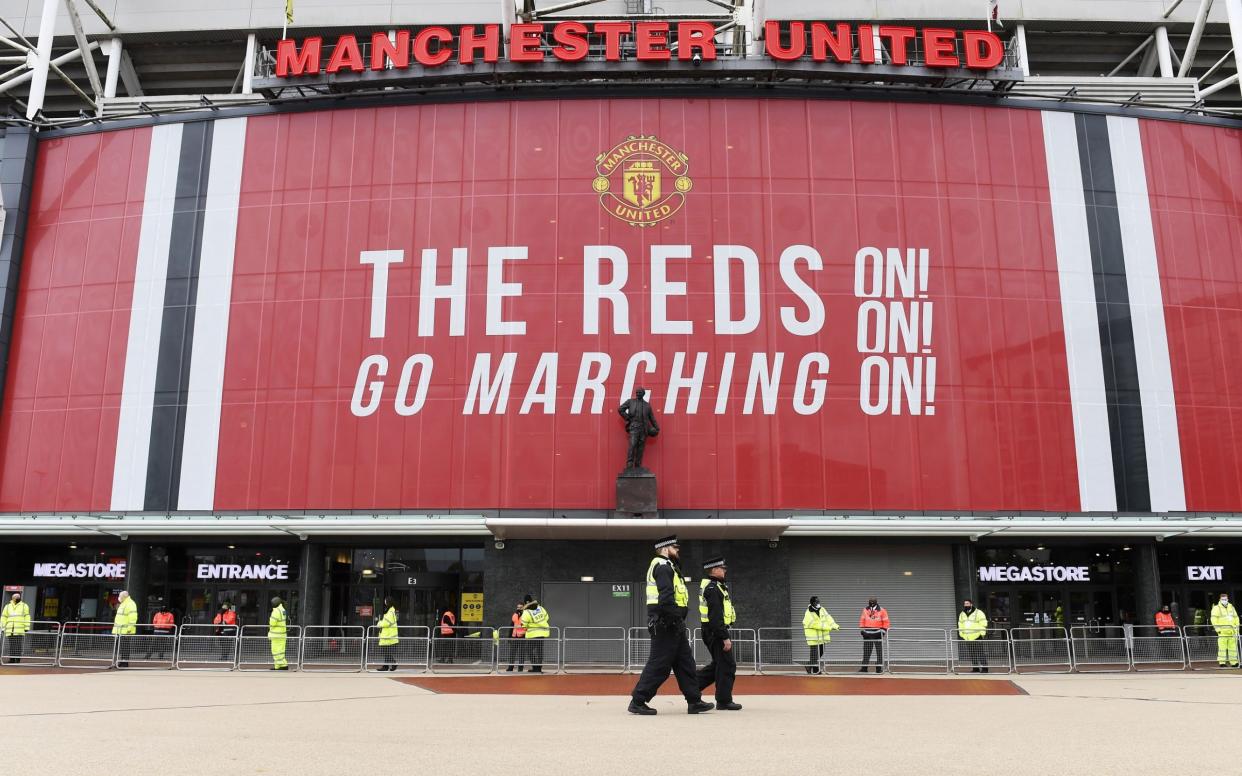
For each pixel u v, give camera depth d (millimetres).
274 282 32875
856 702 14578
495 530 29891
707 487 30594
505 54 34375
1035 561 32031
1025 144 33500
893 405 31266
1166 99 34656
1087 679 22047
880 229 32469
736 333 31594
